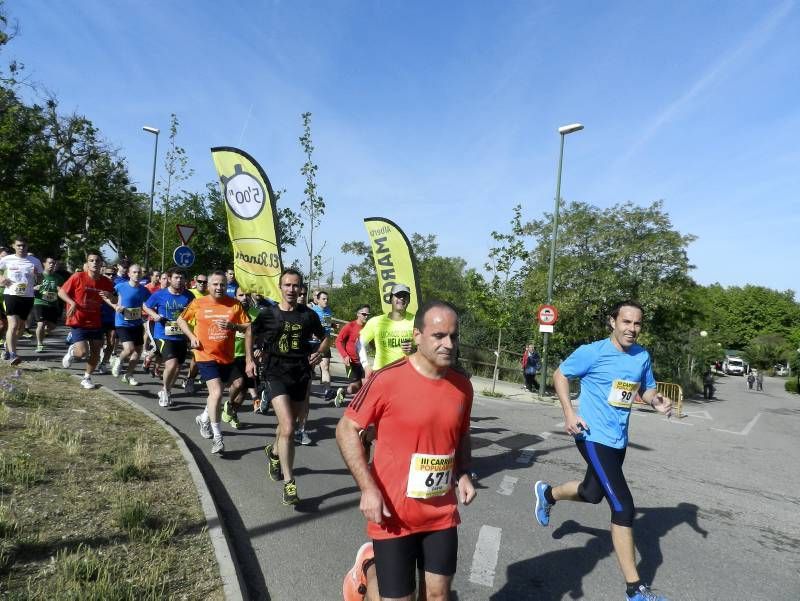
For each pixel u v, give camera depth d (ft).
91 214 88.63
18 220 78.43
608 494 12.71
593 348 13.50
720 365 219.20
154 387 30.94
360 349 20.54
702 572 14.34
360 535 14.33
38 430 18.10
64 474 14.96
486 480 21.24
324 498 16.75
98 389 27.02
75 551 11.21
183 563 11.41
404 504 8.23
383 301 35.24
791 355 220.64
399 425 8.26
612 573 13.56
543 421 37.65
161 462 17.43
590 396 13.46
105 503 13.66
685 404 73.20
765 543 17.02
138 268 30.53
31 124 78.02
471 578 12.80
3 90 74.18
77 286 26.20
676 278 73.41
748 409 74.54
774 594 13.42
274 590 11.45
